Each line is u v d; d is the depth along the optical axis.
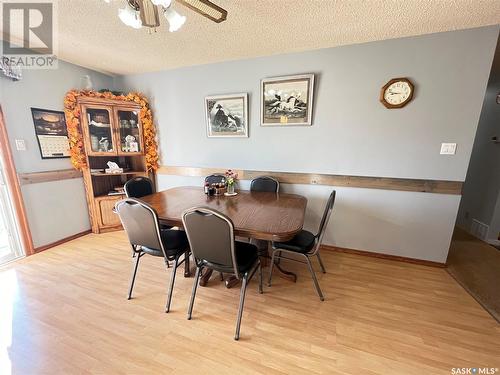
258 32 2.08
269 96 2.70
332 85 2.46
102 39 2.24
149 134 3.38
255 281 2.14
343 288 2.04
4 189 2.41
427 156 2.27
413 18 1.83
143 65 3.02
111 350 1.43
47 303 1.84
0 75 2.27
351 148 2.52
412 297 1.92
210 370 1.31
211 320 1.67
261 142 2.89
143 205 1.58
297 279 2.17
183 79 3.12
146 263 2.46
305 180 2.76
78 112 2.88
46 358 1.38
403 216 2.44
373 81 2.32
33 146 2.60
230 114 2.94
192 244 1.56
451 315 1.72
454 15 1.78
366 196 2.54
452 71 2.07
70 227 3.04
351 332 1.56
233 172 3.12
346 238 2.70
